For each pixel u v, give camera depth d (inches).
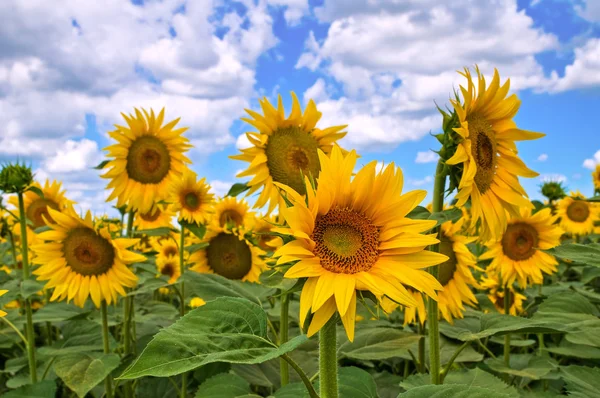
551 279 65.6
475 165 23.4
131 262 40.9
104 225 41.7
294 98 38.7
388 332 31.8
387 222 18.9
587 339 23.0
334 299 16.9
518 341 38.8
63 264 40.3
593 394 25.0
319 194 17.9
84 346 37.9
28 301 39.2
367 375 24.5
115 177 53.6
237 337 16.1
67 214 40.1
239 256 53.1
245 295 33.0
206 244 49.1
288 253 16.5
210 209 51.0
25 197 62.8
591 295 32.9
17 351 54.1
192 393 42.4
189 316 16.9
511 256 45.0
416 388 16.7
